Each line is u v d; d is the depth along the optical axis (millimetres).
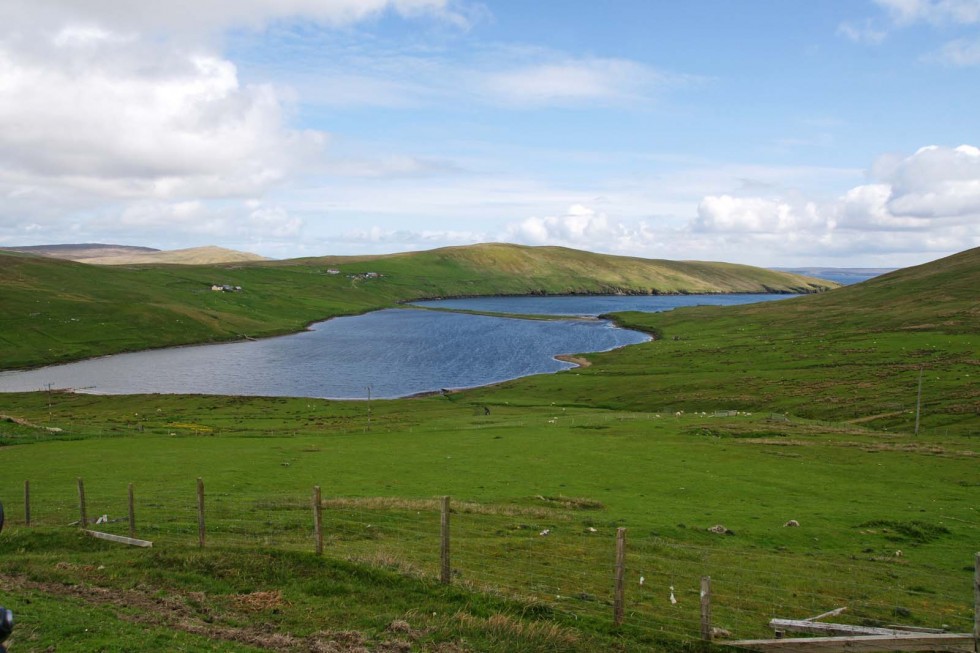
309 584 21969
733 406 114938
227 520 35281
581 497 48312
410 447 70688
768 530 39812
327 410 121062
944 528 41219
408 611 19969
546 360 197625
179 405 127000
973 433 86750
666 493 50812
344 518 36812
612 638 18578
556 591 24969
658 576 28594
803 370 141750
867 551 36594
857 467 61406
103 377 172250
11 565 24578
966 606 26781
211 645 17297
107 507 39375
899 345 159750
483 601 20594
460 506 41656
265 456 63375
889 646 16406
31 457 60969
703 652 17766
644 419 95125
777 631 20453
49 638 16875
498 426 91188
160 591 21750
